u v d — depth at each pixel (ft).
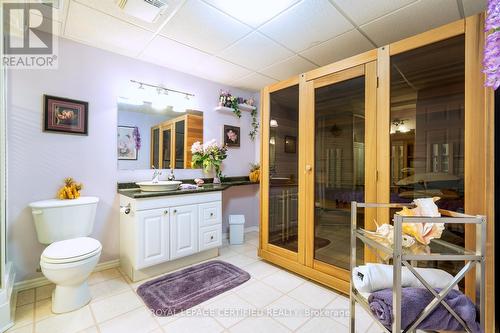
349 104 6.43
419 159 5.23
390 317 3.00
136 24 6.38
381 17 6.11
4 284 5.02
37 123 6.63
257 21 6.28
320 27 6.56
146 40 7.23
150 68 8.84
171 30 6.69
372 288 3.54
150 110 8.91
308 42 7.37
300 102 7.45
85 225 6.72
